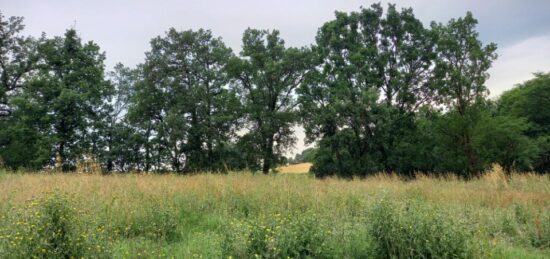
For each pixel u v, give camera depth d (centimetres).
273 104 3475
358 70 3064
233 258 496
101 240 522
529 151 3228
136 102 3453
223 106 3397
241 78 3484
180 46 3422
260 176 1423
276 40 3453
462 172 3131
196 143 3250
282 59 3375
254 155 3259
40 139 2916
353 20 3253
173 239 686
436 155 3200
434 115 3177
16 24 3178
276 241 500
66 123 3159
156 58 3356
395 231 541
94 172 1487
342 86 3003
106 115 3562
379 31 3250
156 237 668
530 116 3734
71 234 493
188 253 564
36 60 3244
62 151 3078
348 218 734
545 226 713
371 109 2838
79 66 3306
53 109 3059
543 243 682
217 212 866
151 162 3216
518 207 867
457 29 3141
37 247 458
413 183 1402
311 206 871
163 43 3425
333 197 969
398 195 1030
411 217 552
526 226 754
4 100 3136
